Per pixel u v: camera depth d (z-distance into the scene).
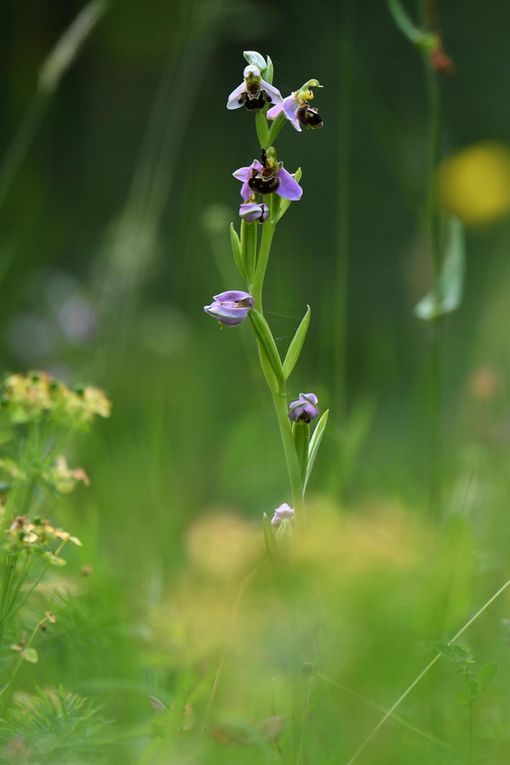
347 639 1.47
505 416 2.04
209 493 2.18
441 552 1.55
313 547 1.43
